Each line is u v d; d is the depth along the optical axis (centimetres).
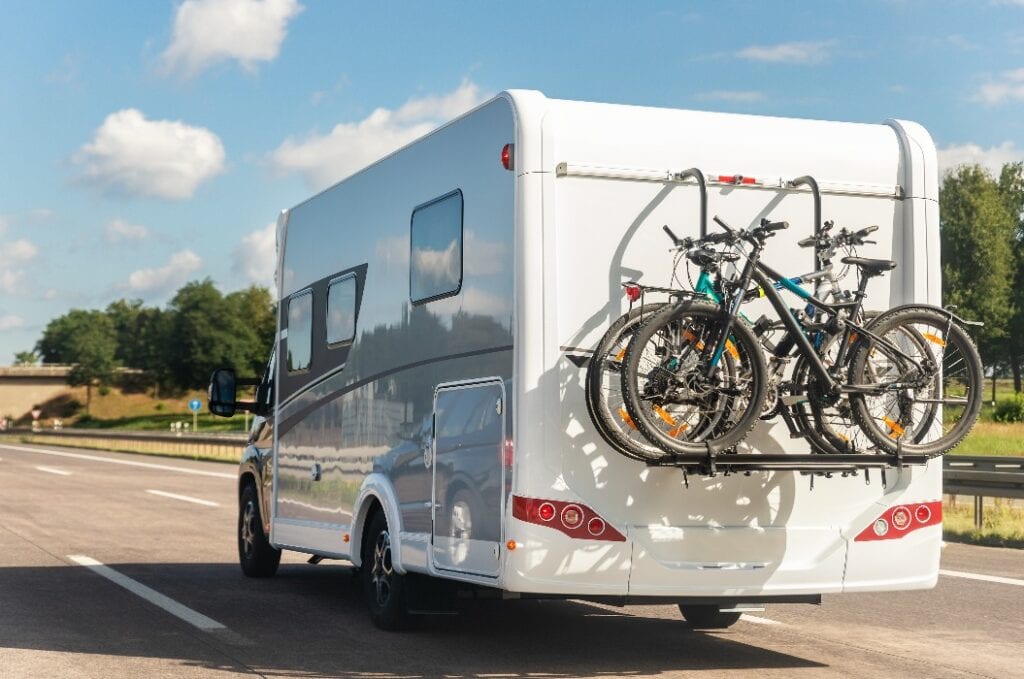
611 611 1018
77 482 2775
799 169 761
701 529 728
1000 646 865
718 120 755
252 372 12694
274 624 933
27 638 858
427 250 829
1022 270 9012
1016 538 1523
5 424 10088
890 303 778
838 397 706
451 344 789
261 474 1180
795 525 749
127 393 13338
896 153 784
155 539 1563
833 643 873
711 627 933
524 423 702
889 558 765
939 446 718
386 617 891
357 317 948
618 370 684
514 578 702
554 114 720
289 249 1111
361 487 921
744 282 695
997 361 9100
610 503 713
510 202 721
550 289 709
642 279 725
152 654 805
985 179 8756
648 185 732
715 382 684
